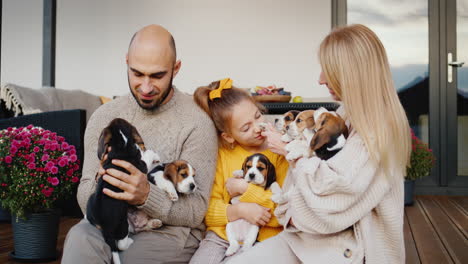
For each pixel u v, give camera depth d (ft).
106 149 4.17
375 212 4.04
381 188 3.85
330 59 4.24
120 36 17.60
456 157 16.08
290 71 16.52
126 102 5.20
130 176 4.06
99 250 4.13
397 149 4.00
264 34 16.66
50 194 7.33
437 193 16.11
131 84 4.78
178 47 17.26
